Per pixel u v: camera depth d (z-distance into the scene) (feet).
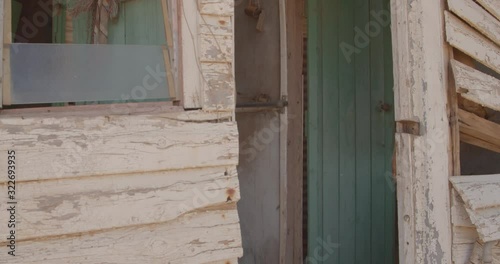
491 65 8.86
